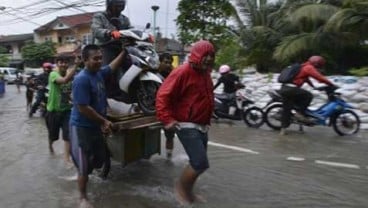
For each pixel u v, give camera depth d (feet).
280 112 35.12
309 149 28.78
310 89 39.63
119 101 23.16
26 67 172.76
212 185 21.06
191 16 61.41
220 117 41.70
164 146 29.53
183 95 17.37
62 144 31.07
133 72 22.71
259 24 75.87
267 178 22.24
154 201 18.74
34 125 41.93
